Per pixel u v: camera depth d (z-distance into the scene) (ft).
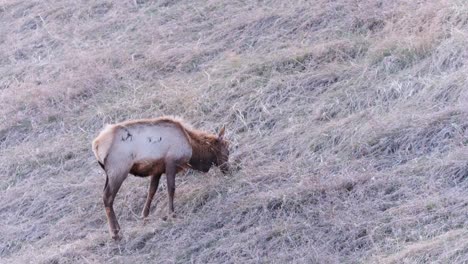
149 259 126.82
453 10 165.78
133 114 164.76
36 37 205.98
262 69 167.02
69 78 182.39
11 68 195.62
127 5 209.87
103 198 131.54
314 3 186.09
